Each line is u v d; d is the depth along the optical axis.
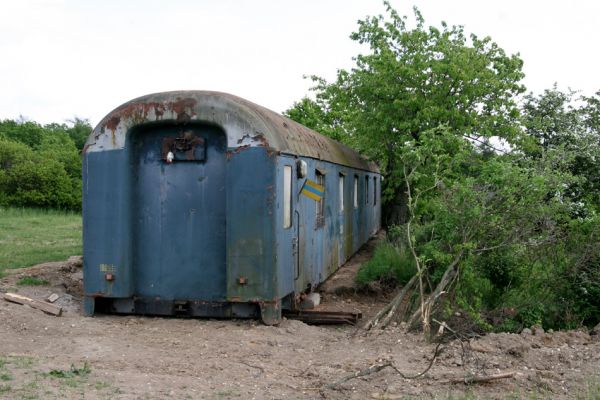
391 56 16.27
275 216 8.97
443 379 6.46
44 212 35.62
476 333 8.88
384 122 16.25
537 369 6.88
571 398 5.96
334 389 6.23
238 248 9.02
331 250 13.70
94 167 9.47
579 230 10.35
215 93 9.16
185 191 9.48
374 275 12.95
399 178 16.67
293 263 9.95
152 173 9.55
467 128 15.33
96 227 9.46
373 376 6.60
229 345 8.00
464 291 9.39
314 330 9.06
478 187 9.66
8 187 37.38
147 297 9.57
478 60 16.03
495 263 9.99
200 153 9.37
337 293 12.55
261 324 9.08
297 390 6.27
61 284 11.30
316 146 12.17
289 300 9.98
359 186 18.25
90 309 9.53
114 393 5.73
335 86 17.83
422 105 15.68
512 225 9.42
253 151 8.97
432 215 11.71
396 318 9.84
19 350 7.51
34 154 40.69
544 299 9.96
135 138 9.54
